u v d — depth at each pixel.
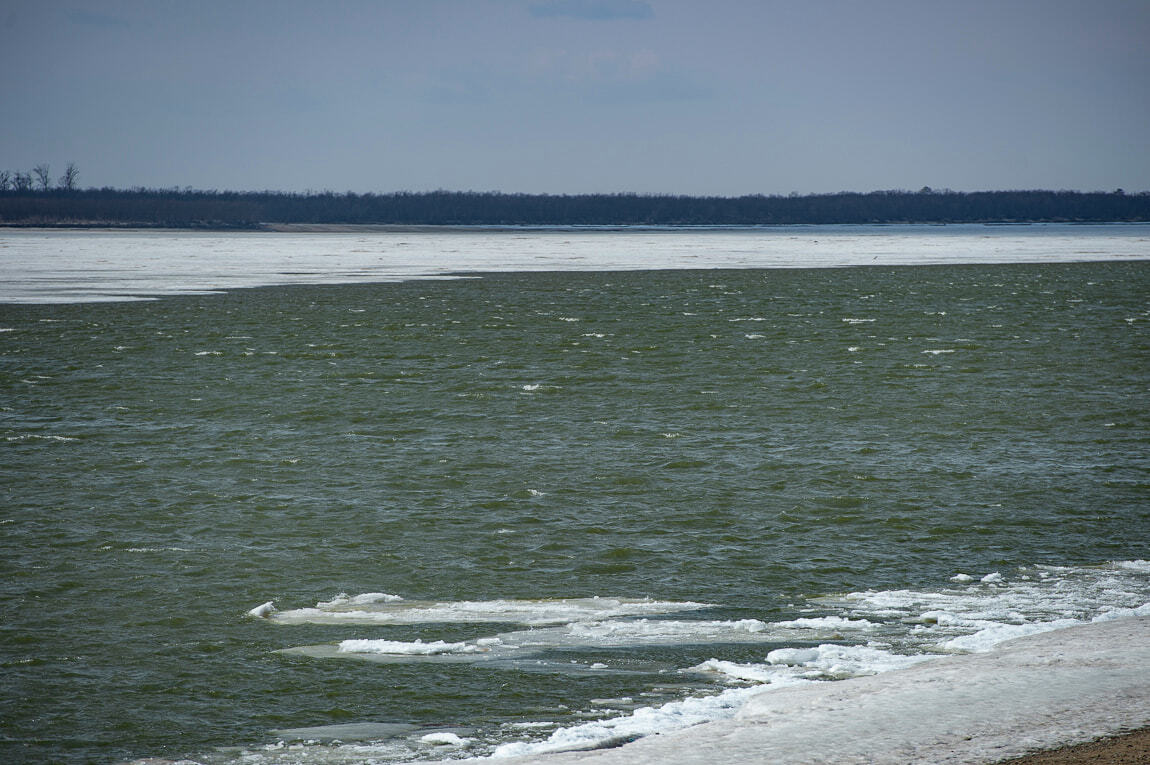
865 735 22.09
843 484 52.50
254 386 81.12
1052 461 57.12
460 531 45.09
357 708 27.88
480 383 82.50
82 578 39.03
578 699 28.14
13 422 67.75
